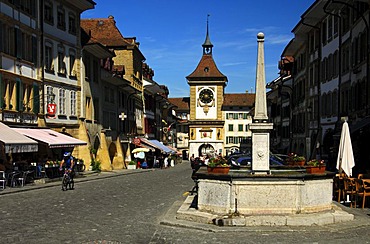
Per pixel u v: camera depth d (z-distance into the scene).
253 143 14.97
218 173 14.36
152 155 65.19
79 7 39.72
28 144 26.27
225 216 13.47
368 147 27.95
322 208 14.23
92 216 15.16
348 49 34.03
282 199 13.63
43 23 33.94
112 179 34.69
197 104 97.94
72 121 38.50
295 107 56.03
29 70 31.69
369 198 18.03
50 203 18.47
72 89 38.69
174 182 31.88
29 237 11.53
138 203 18.91
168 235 12.09
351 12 33.03
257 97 15.55
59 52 36.66
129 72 60.62
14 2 29.52
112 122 51.12
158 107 86.50
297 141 54.03
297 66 55.72
